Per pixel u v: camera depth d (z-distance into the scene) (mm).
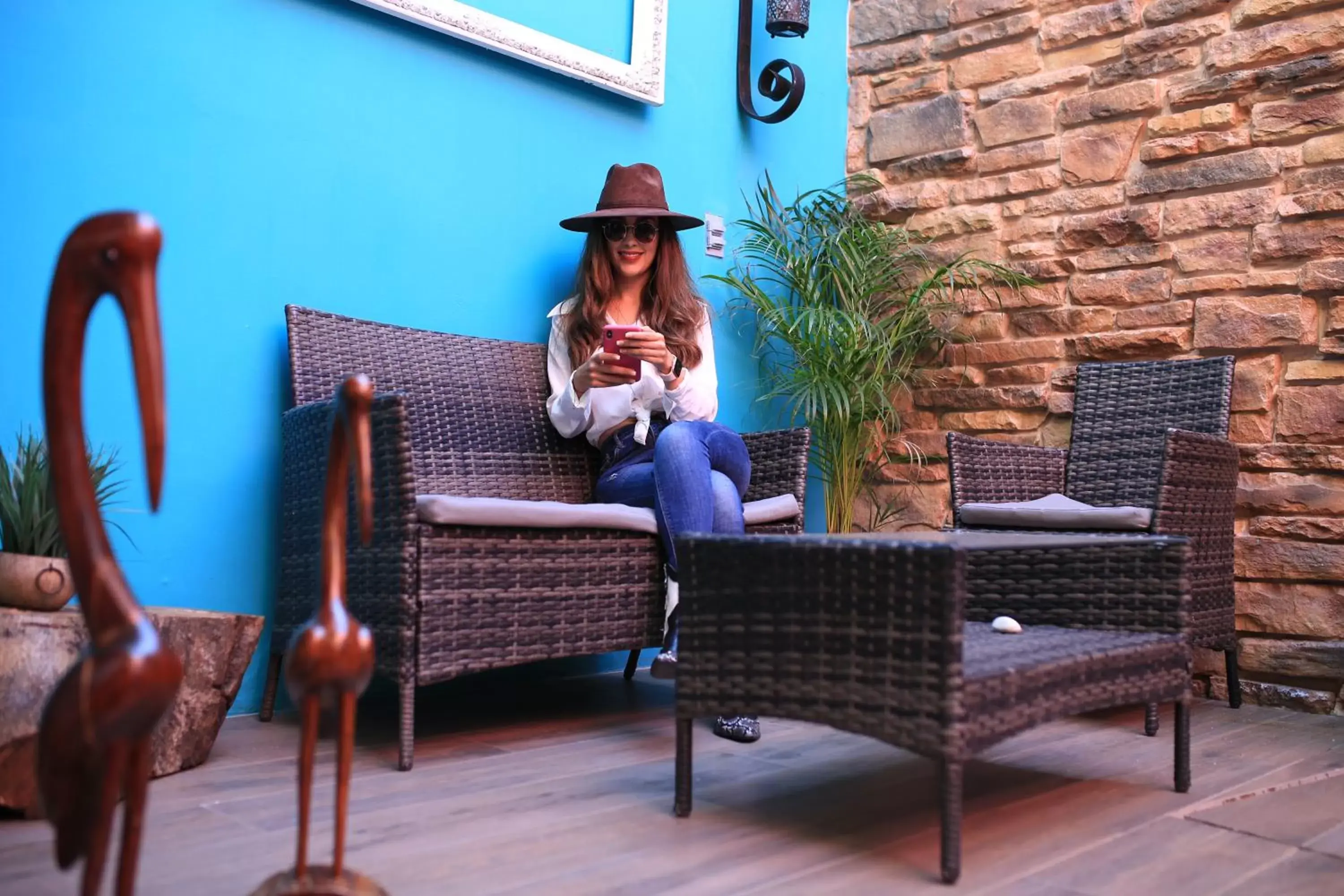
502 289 2965
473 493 2668
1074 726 2506
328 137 2596
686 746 1667
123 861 771
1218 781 1960
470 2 2871
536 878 1364
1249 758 2176
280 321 2508
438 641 2025
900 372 3549
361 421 972
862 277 3480
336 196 2611
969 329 3598
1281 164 3027
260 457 2471
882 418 3619
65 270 759
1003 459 3117
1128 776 1993
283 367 2514
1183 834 1614
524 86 3020
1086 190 3393
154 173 2293
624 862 1437
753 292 3422
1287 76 3027
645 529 2346
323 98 2586
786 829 1609
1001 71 3596
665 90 3402
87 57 2195
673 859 1456
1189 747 2021
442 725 2387
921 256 3676
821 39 3922
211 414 2383
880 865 1449
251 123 2455
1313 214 2959
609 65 3148
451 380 2697
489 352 2816
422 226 2785
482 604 2092
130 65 2258
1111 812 1735
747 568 1615
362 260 2660
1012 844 1553
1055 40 3477
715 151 3564
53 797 722
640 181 2891
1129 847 1548
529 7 3002
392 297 2719
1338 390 2895
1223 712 2768
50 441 760
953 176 3684
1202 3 3188
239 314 2434
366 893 991
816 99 3902
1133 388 3184
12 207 2092
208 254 2379
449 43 2848
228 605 2412
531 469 2803
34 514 1734
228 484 2412
